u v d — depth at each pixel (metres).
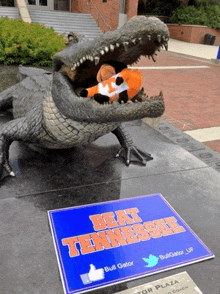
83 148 2.91
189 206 2.15
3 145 2.32
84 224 1.88
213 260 1.70
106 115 1.64
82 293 1.45
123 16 16.03
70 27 12.32
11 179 2.30
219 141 4.20
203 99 6.47
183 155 2.94
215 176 2.59
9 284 1.46
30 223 1.87
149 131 3.47
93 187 2.28
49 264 1.59
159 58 12.12
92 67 1.94
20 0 11.69
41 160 2.62
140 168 2.62
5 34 4.31
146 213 2.03
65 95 1.86
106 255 1.66
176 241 1.81
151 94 6.56
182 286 1.52
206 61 12.16
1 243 1.70
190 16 20.91
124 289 1.48
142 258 1.66
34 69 3.92
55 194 2.16
